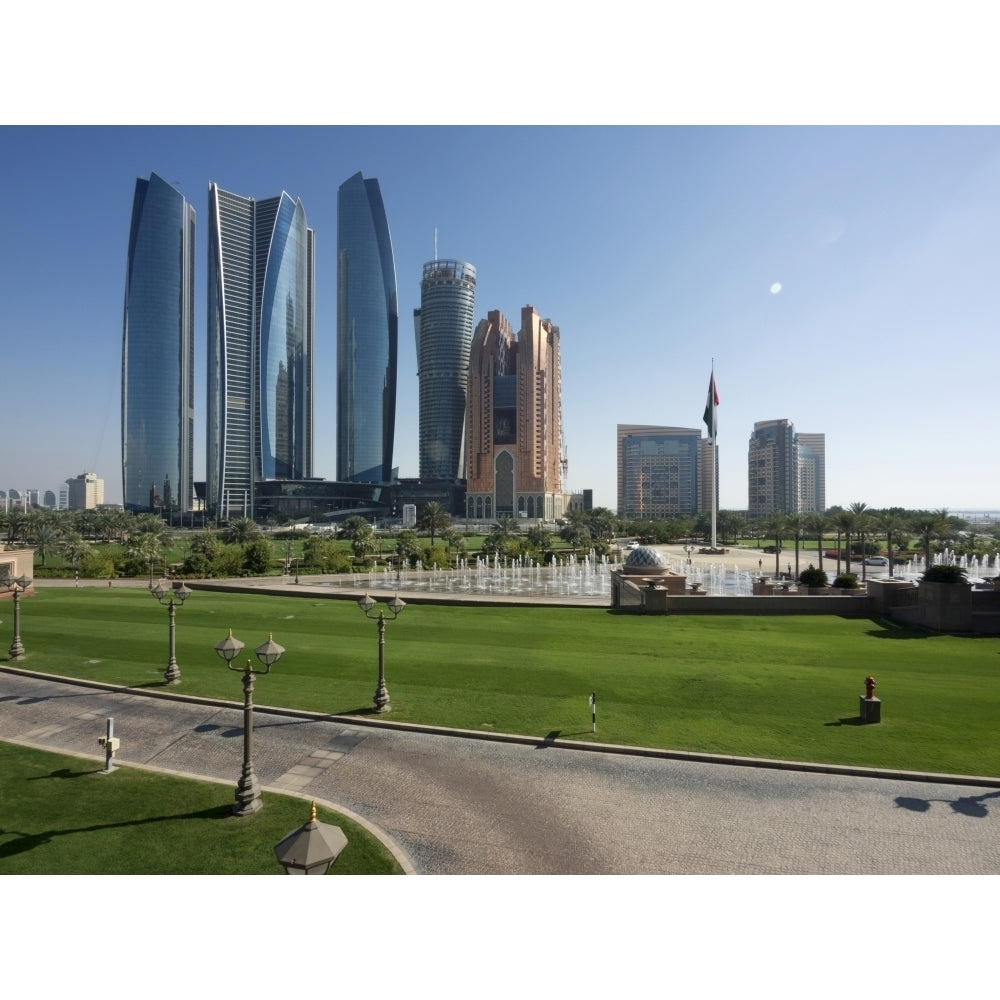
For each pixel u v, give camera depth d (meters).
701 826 14.19
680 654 29.56
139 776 16.56
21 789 15.78
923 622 35.94
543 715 21.16
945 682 24.92
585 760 17.83
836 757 17.77
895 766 17.14
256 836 13.55
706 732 19.66
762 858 12.88
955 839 13.66
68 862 12.45
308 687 24.36
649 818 14.55
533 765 17.50
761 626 36.59
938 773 16.67
